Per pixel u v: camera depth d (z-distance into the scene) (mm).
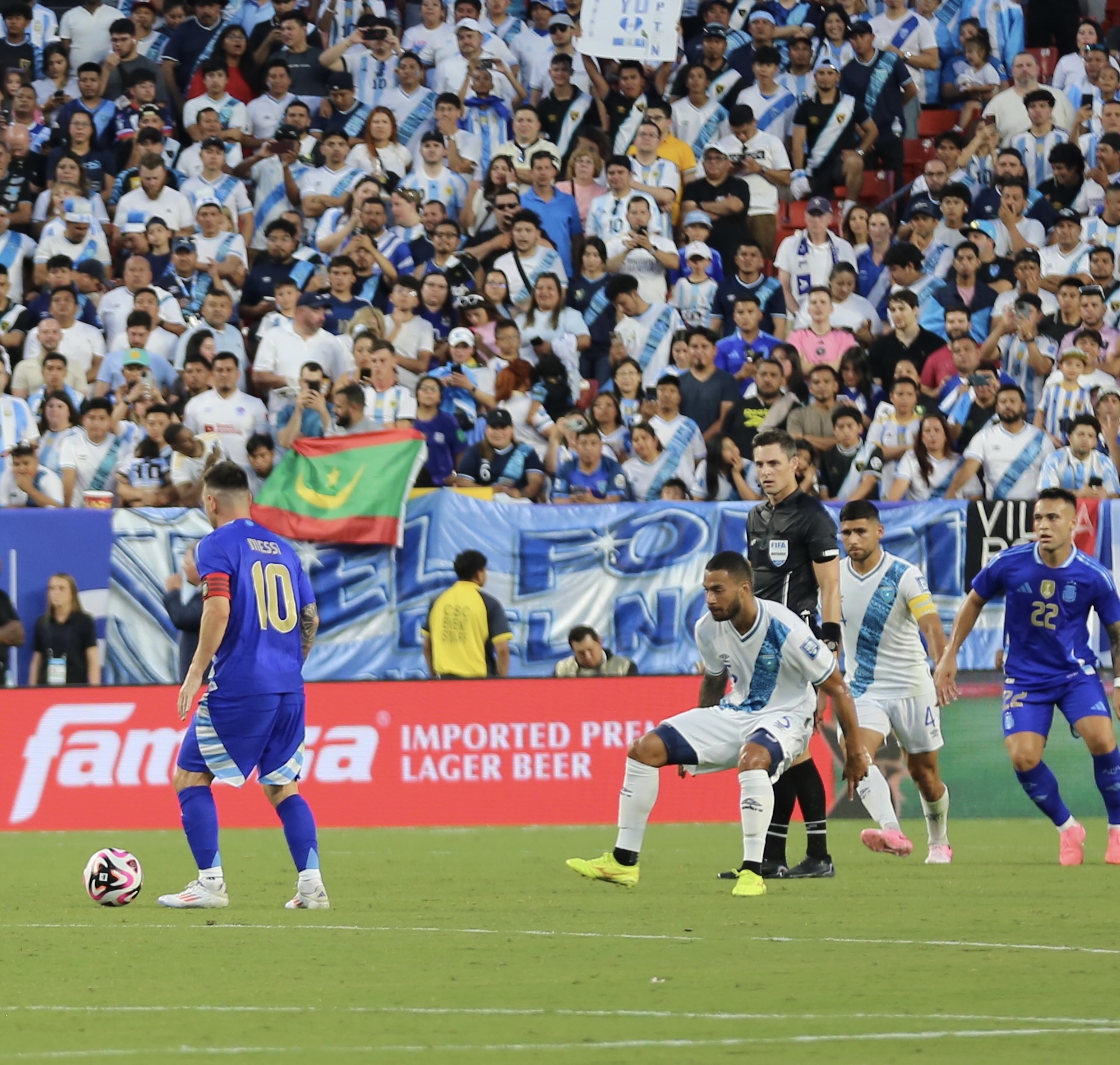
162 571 56812
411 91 76062
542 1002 21094
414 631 58531
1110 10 85812
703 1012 20297
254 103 76375
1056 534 40812
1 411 60125
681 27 82312
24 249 69250
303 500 58062
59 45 76500
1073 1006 20641
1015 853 44531
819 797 38062
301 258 69250
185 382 62375
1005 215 73125
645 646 59125
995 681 55906
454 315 67500
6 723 53156
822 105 77125
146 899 34156
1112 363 65750
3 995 21922
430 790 54406
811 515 36656
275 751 31609
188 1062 17219
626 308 67625
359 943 26844
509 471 60500
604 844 47781
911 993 21703
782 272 71000
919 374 66062
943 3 83188
